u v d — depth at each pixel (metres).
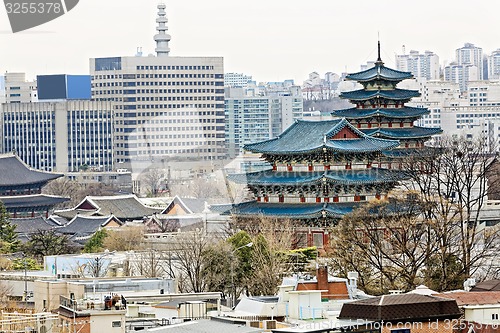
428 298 195.62
